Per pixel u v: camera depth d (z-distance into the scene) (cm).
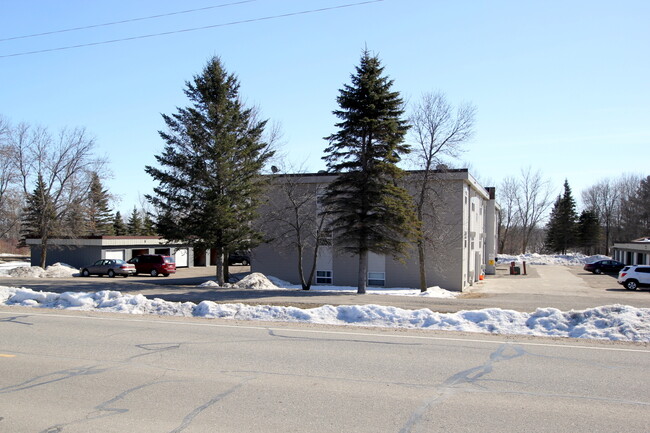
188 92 2662
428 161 2741
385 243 2253
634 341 1038
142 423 564
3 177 4028
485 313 1273
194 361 854
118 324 1245
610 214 9469
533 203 8569
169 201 2631
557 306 1695
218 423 562
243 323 1271
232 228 2678
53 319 1327
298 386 705
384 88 2295
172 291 2253
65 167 4106
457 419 574
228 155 2616
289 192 2778
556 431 539
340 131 2292
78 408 617
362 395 664
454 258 3070
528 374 773
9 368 809
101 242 4494
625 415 588
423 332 1144
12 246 8462
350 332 1138
